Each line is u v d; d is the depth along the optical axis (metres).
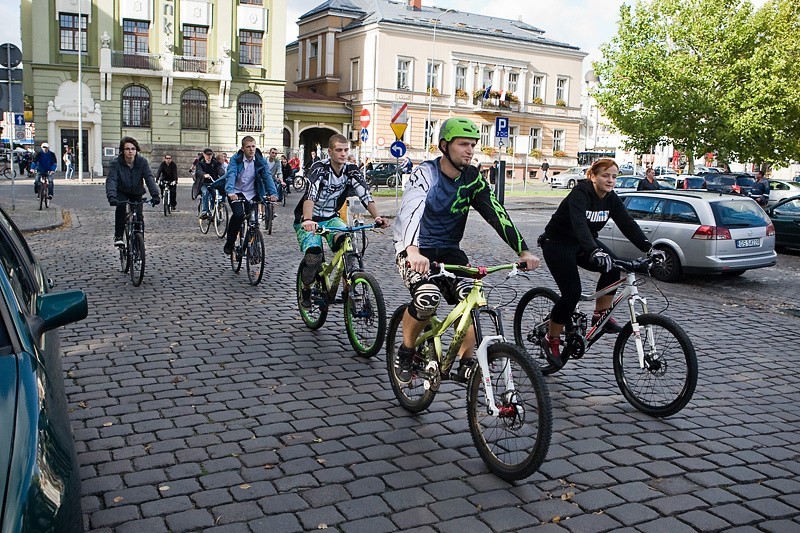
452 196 4.70
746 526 3.80
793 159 35.53
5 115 26.73
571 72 61.75
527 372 4.04
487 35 57.09
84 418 4.99
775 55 33.03
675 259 12.54
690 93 34.12
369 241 15.98
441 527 3.67
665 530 3.72
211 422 4.98
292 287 9.91
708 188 30.81
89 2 42.66
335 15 56.78
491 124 58.41
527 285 10.99
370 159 47.81
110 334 7.15
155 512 3.75
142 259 9.42
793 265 15.35
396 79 54.25
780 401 5.93
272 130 47.38
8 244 3.70
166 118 44.78
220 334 7.27
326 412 5.22
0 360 2.60
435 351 4.87
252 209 10.25
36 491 2.16
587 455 4.62
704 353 7.38
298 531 3.61
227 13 45.19
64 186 33.84
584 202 5.52
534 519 3.78
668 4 34.38
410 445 4.68
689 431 5.12
